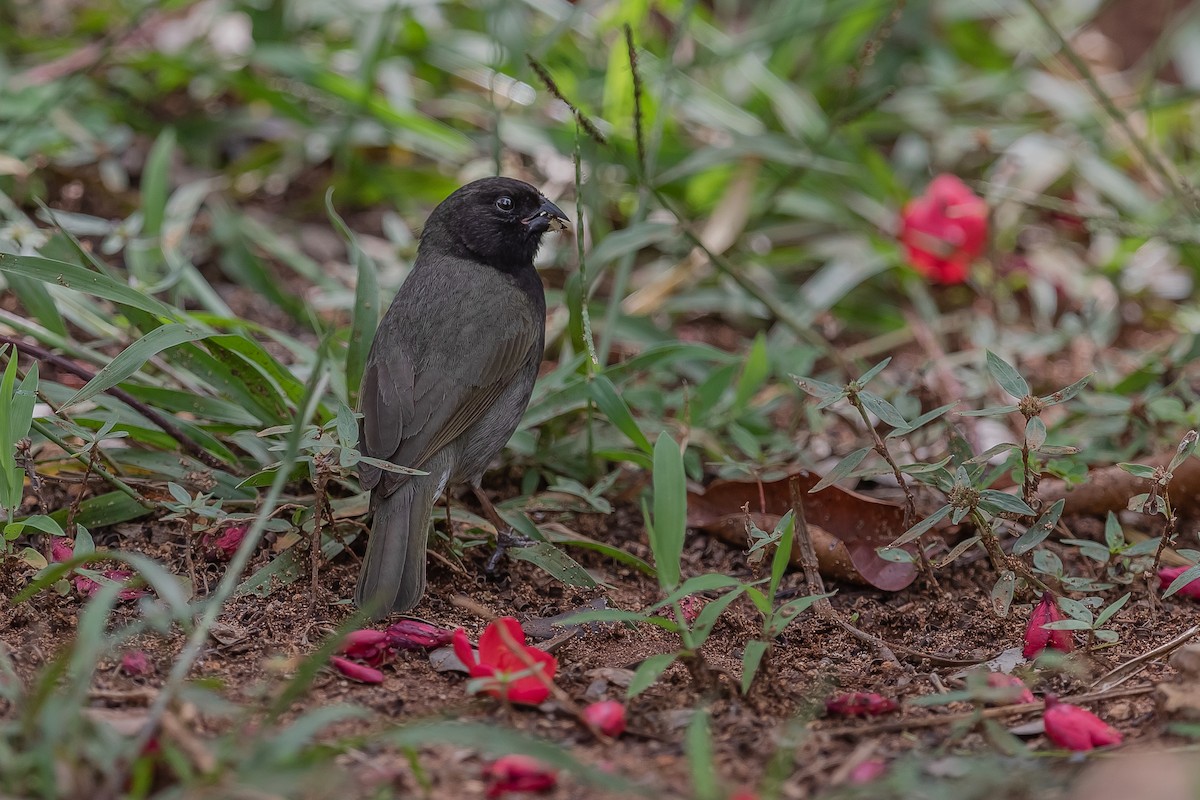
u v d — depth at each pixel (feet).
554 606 30.40
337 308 43.62
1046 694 25.00
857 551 31.50
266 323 43.16
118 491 31.86
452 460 32.07
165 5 49.88
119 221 46.21
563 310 42.39
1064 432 36.11
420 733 19.45
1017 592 29.99
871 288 48.67
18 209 44.91
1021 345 40.63
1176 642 26.04
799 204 48.11
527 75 46.80
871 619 29.60
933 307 46.37
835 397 26.81
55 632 26.61
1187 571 26.32
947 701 22.45
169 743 20.02
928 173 51.34
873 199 48.52
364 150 51.60
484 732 19.51
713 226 45.52
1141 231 40.60
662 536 24.13
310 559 30.12
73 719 19.10
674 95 47.24
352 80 47.98
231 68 49.29
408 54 50.06
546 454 35.88
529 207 34.99
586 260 36.42
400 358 32.27
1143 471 27.68
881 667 26.81
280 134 50.29
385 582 27.89
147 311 31.91
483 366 32.50
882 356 45.09
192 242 45.80
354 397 34.01
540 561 30.58
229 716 22.93
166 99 51.88
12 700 22.08
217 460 33.30
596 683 25.30
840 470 27.27
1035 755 21.66
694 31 50.55
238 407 33.99
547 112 49.11
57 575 22.59
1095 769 20.93
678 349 35.91
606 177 47.55
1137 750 21.79
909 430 26.55
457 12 53.01
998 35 57.26
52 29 53.06
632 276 46.70
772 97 48.88
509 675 22.59
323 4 51.72
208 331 31.24
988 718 23.48
